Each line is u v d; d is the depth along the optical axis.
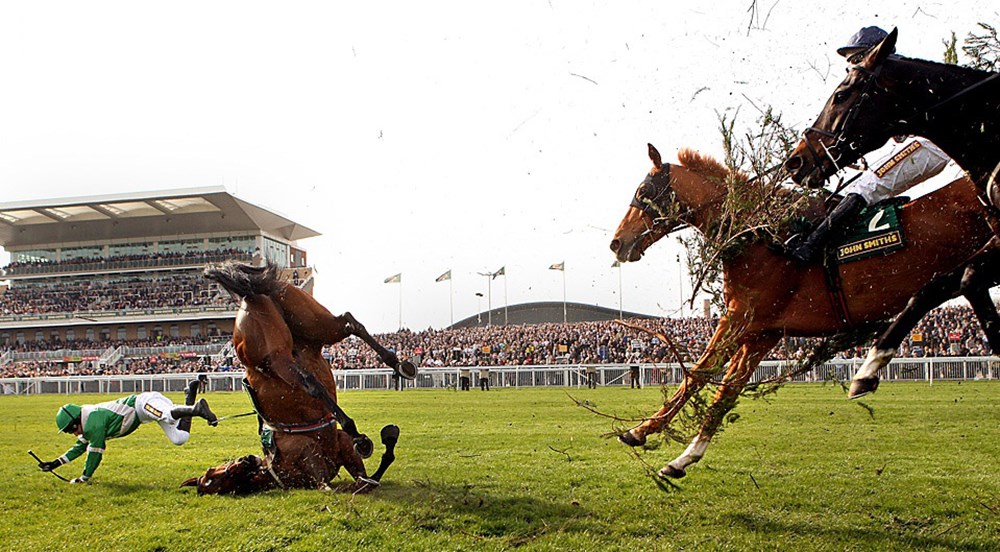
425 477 6.59
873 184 4.98
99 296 48.41
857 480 6.03
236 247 50.88
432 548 4.29
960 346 21.66
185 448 9.47
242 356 5.74
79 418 7.09
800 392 17.33
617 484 6.05
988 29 4.71
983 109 4.45
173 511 5.43
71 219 50.47
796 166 4.86
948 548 4.22
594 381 23.48
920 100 4.60
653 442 5.15
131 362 40.72
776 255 5.14
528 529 4.66
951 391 16.19
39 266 50.50
